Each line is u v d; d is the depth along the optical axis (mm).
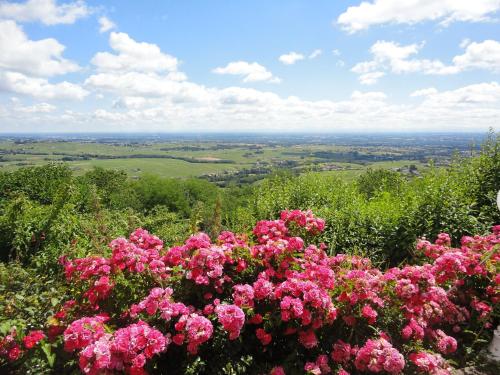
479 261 3766
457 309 3725
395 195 7266
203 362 2717
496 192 5910
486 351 3521
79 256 4855
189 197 32062
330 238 5395
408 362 3035
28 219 6051
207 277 3059
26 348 2777
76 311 3178
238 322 2660
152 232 8156
